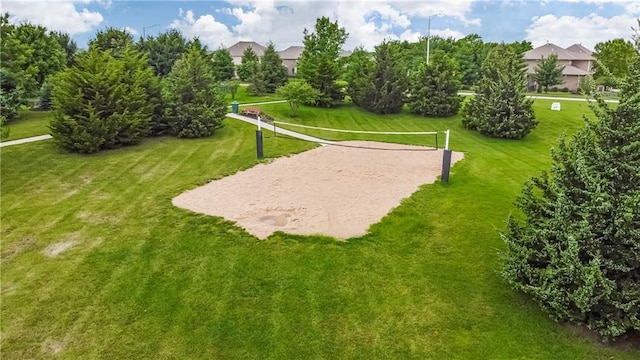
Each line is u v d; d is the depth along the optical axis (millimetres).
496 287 7383
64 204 11062
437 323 6484
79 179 13125
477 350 5910
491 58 25234
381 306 6906
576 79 50094
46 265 8055
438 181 13227
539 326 6344
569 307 5910
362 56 32062
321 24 34125
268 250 8664
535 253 6367
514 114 20703
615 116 5930
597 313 5797
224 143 18109
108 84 16422
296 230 9539
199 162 15180
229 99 33719
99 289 7309
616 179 5723
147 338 6160
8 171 13641
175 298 7086
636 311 5520
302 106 29516
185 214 10414
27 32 27766
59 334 6219
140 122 17531
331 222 10000
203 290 7316
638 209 5375
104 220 10094
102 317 6598
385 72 27562
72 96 15992
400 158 16266
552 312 6188
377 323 6504
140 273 7816
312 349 5973
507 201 11484
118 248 8734
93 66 16312
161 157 15773
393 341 6121
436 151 17578
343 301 7039
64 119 15508
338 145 18125
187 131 18828
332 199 11531
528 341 6051
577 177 6078
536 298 6523
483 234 9461
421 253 8648
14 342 6039
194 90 19156
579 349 5855
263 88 37969
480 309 6793
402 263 8250
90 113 15719
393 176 13742
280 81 40531
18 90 21312
